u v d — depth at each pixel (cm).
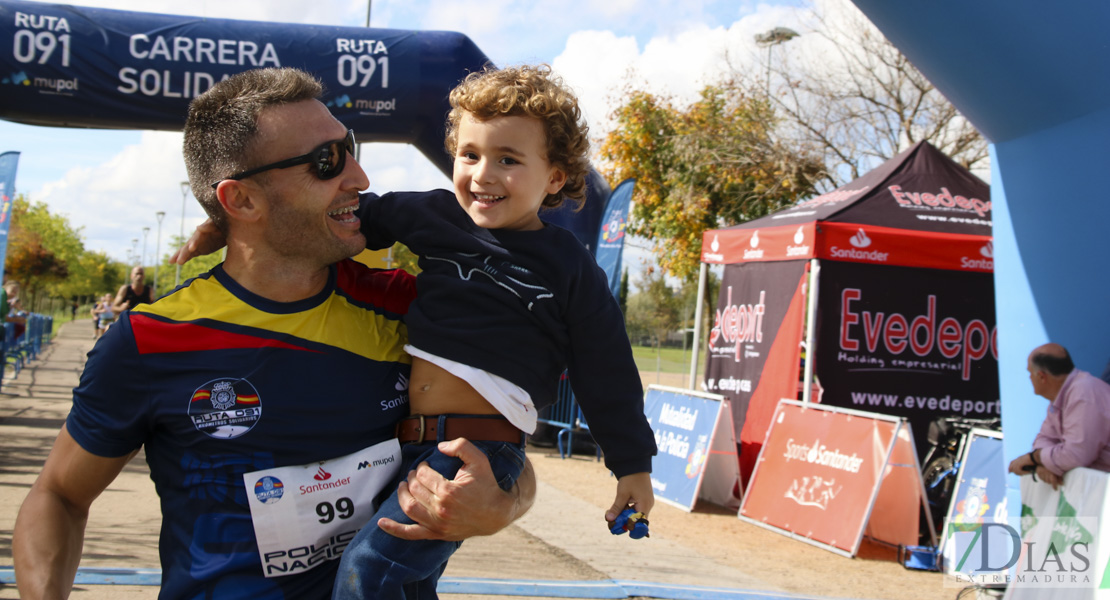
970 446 573
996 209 508
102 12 679
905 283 748
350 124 717
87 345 2998
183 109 693
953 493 573
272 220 156
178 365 151
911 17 419
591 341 175
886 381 739
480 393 163
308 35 701
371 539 149
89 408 151
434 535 145
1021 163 477
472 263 170
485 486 144
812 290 715
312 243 159
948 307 754
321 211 158
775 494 671
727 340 861
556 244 174
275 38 693
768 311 795
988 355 757
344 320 166
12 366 1755
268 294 161
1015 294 490
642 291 3634
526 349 167
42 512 152
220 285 160
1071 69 405
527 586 426
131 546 469
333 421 157
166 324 152
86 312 8575
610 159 1986
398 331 175
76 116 686
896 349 744
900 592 497
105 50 668
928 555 555
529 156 173
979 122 483
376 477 159
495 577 449
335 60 700
